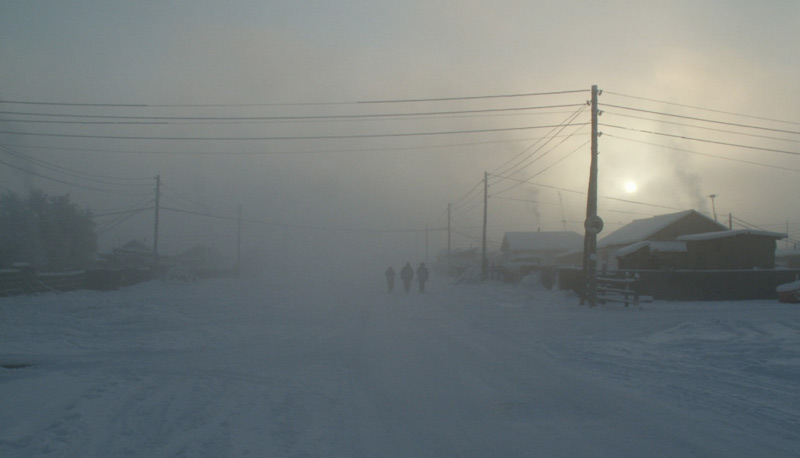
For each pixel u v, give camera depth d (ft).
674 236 140.46
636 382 33.32
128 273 137.49
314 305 89.35
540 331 56.80
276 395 30.68
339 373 36.73
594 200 80.12
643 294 89.61
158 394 30.42
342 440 23.02
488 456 21.07
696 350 44.09
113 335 54.03
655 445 21.99
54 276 110.63
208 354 44.37
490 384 33.14
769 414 26.09
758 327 53.52
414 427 24.86
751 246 124.36
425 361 40.65
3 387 29.94
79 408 26.55
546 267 126.41
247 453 21.38
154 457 20.86
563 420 25.68
